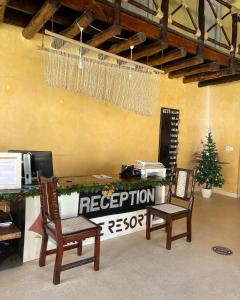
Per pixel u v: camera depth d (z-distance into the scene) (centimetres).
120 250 316
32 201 278
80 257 294
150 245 332
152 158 563
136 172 388
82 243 313
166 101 577
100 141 479
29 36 373
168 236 322
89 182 332
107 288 240
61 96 425
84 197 320
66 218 288
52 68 318
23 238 275
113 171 502
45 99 409
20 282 243
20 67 383
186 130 627
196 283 253
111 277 258
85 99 452
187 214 340
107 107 482
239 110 606
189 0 496
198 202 562
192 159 647
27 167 290
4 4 287
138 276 261
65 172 440
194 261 296
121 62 359
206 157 606
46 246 271
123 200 355
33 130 401
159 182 373
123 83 366
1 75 369
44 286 238
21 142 392
